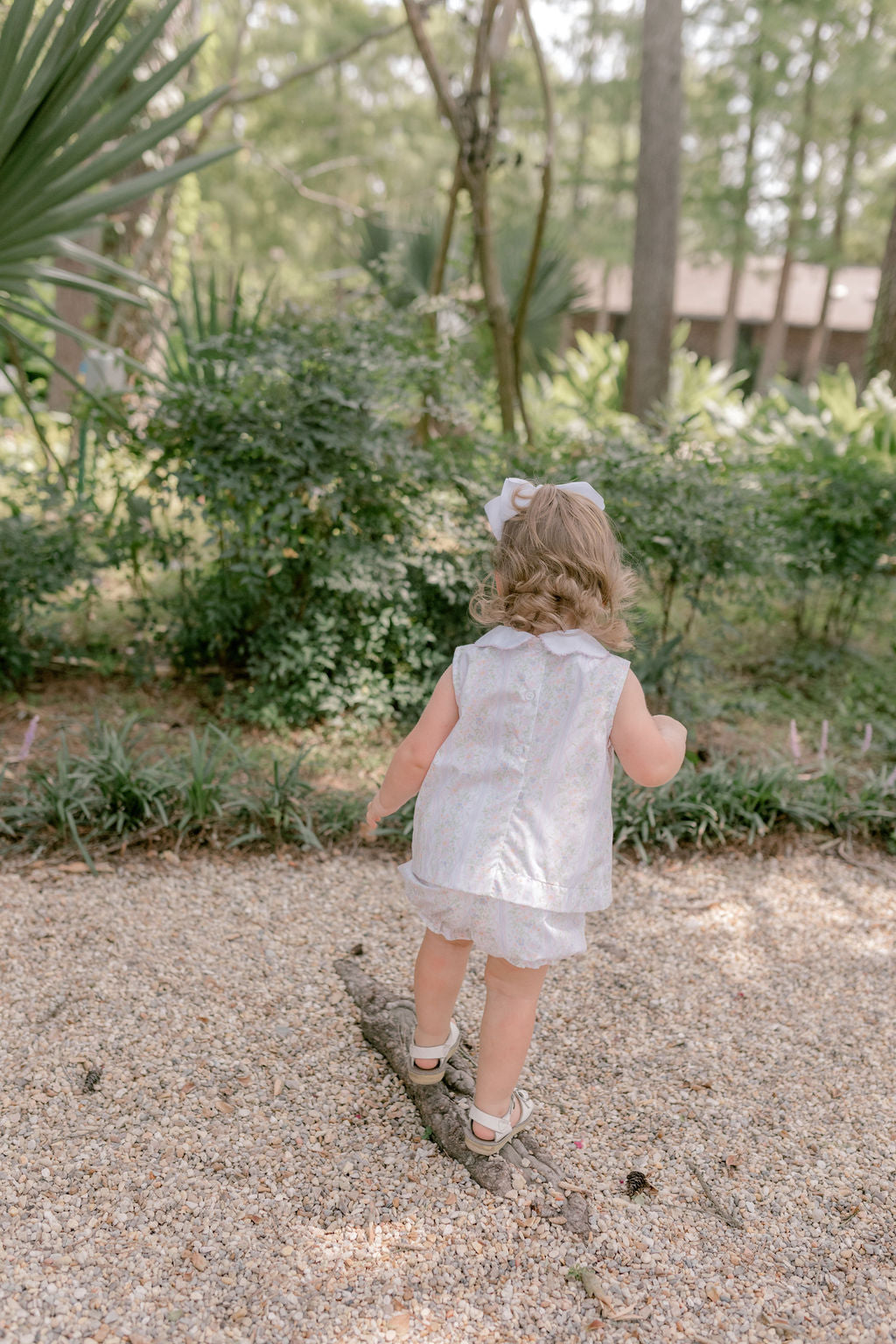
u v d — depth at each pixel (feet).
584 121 67.56
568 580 5.86
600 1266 5.79
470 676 6.01
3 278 11.12
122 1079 7.10
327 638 13.33
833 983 9.09
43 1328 5.10
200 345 12.75
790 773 12.35
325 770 12.57
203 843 10.71
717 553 13.87
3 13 17.31
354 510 13.53
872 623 19.35
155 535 14.12
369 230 27.58
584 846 5.80
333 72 75.36
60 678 14.69
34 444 24.85
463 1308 5.42
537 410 24.66
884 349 25.43
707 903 10.41
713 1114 7.22
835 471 16.84
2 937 8.79
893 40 54.95
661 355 31.09
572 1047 7.91
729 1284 5.73
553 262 24.49
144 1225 5.82
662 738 5.95
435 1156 6.58
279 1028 7.82
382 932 9.36
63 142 10.19
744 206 66.49
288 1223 5.92
